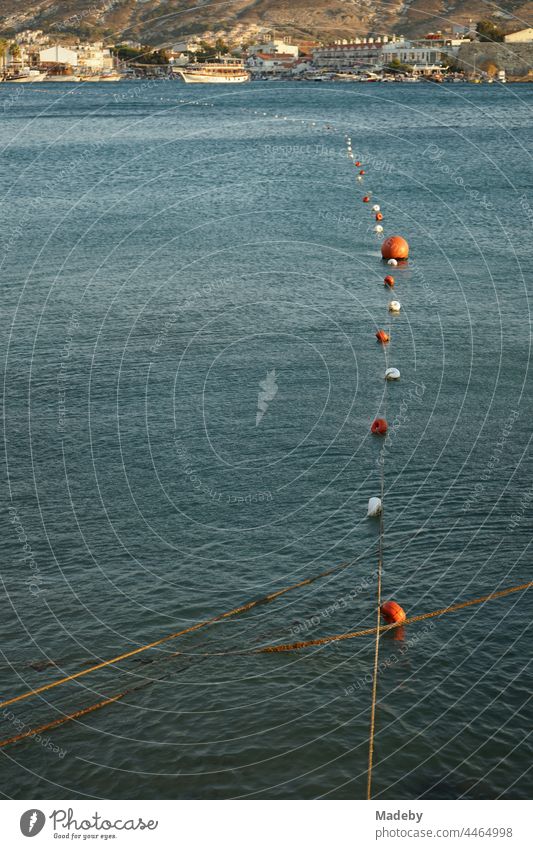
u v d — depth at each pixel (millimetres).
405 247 37625
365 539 17094
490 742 12352
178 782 11914
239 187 58344
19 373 25562
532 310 30625
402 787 11750
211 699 13242
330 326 29219
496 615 14906
